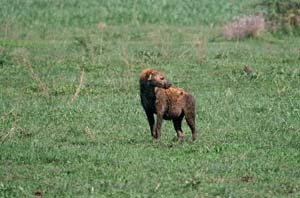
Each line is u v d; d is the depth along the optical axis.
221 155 47.09
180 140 50.22
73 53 90.12
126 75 75.81
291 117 57.81
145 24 126.38
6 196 39.44
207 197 39.47
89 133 52.22
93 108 59.84
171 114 49.44
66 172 43.56
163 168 44.12
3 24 117.88
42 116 57.22
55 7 138.50
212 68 79.88
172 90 49.72
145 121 55.88
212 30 116.06
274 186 41.47
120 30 116.94
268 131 53.66
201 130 53.53
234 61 84.44
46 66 80.62
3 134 51.75
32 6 139.25
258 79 74.00
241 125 55.03
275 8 113.12
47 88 68.94
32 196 39.56
